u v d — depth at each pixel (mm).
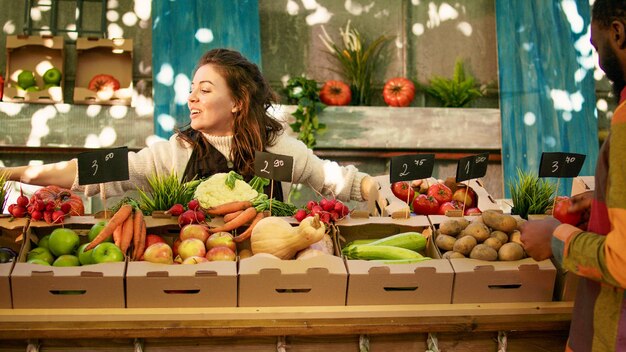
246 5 5305
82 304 2096
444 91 5742
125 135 5418
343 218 2549
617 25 1684
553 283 2229
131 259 2336
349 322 2102
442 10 5895
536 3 5570
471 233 2338
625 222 1613
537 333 2207
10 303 2082
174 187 2629
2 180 2621
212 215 2576
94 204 5480
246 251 2373
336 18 5805
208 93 3029
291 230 2301
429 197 3021
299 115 5367
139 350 2068
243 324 2072
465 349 2193
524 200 2873
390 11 5852
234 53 3148
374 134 5547
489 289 2211
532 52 5559
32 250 2334
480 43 5941
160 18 5207
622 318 1740
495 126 5668
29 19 5465
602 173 1758
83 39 5367
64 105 5352
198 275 2100
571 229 1810
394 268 2168
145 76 5633
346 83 5832
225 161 3096
